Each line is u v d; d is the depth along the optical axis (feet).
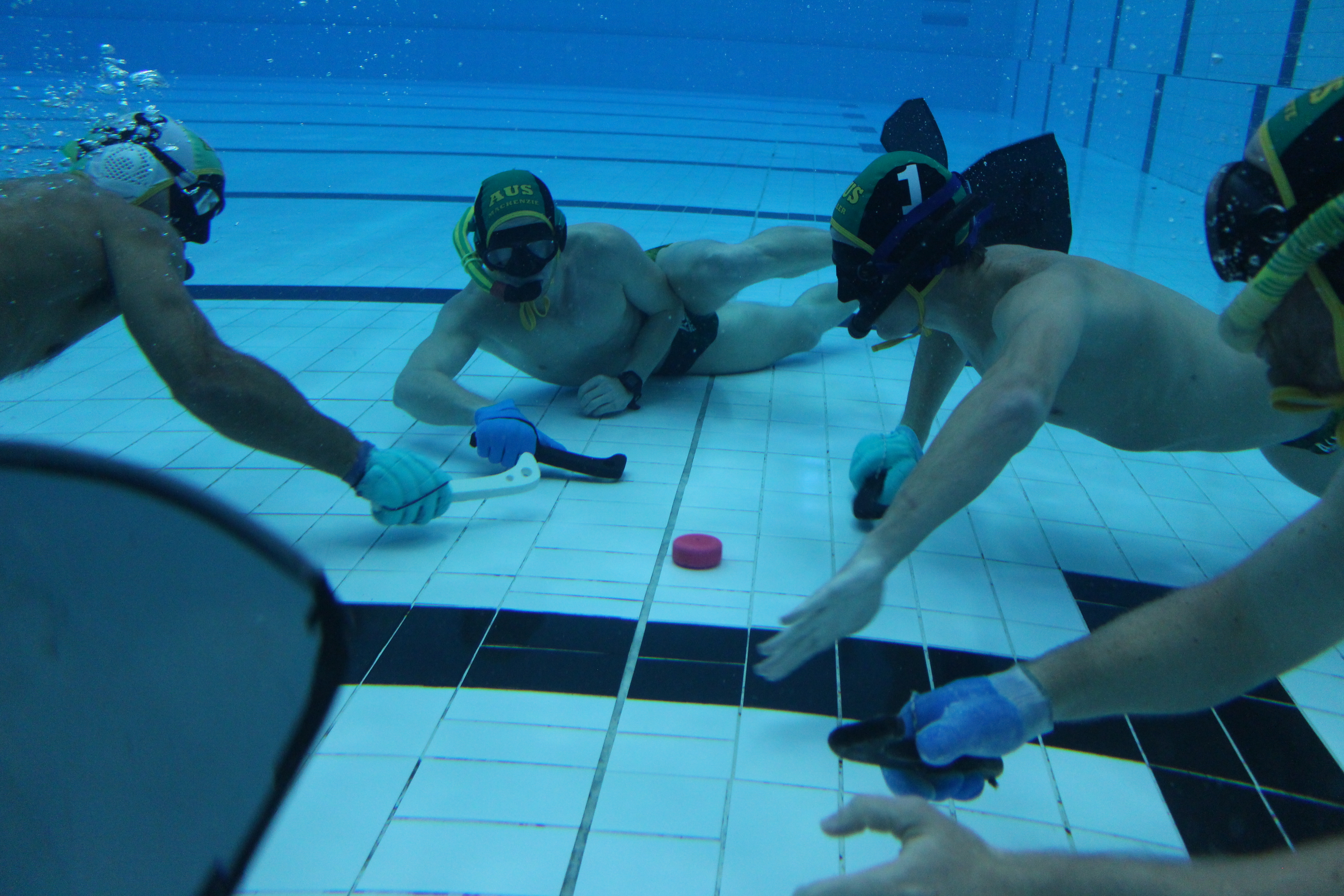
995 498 6.55
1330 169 2.16
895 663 4.49
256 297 11.42
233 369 4.79
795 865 3.23
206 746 0.74
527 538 5.66
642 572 5.26
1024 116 40.14
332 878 3.11
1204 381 4.84
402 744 3.81
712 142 30.35
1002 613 4.99
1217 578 3.02
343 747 3.77
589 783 3.61
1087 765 3.82
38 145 19.63
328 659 0.77
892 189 4.47
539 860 3.22
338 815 3.40
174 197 5.08
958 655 4.57
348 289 11.85
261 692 0.75
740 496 6.30
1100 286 4.56
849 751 3.30
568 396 8.39
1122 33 27.96
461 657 4.43
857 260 4.67
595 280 7.41
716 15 49.67
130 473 0.79
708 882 3.15
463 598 4.95
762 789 3.61
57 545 0.77
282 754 0.72
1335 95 2.19
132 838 0.72
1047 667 3.10
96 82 42.47
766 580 5.20
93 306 4.86
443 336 7.41
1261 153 2.33
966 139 31.78
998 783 3.70
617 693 4.19
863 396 8.49
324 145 26.84
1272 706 4.23
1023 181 5.95
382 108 37.35
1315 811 3.59
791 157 27.20
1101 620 4.94
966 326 4.95
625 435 7.41
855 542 5.67
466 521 5.88
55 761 0.76
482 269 6.68
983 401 3.64
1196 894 1.69
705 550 5.31
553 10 50.34
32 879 0.75
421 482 5.46
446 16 50.29
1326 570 2.70
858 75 49.26
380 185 20.67
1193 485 6.82
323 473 6.42
